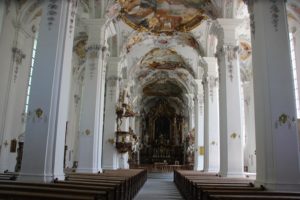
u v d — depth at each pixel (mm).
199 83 24391
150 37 20969
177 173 18719
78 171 13430
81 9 15562
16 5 13438
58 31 9320
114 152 19141
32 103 8859
